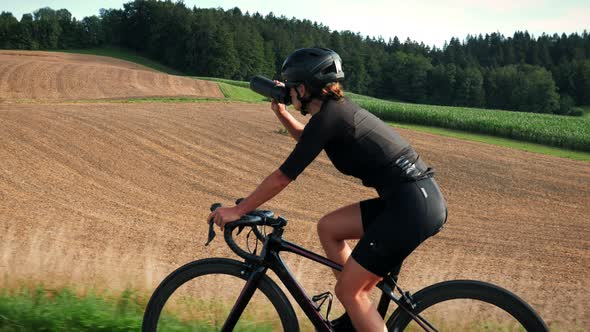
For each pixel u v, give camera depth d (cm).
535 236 1642
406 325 252
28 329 314
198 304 279
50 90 5319
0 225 1312
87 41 16112
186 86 6475
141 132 2891
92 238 1271
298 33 19312
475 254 1357
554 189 2406
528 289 1027
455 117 4447
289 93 258
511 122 4284
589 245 1556
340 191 2156
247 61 14550
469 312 253
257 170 2398
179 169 2295
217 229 1448
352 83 15912
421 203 235
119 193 1861
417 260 1236
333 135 234
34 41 15475
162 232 1394
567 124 4347
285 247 252
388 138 240
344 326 256
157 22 15012
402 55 16200
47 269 601
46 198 1692
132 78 6512
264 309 298
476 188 2353
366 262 236
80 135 2677
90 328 326
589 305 891
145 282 570
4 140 2422
